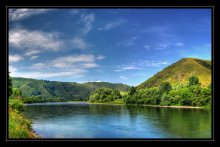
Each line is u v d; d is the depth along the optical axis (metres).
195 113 43.91
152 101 66.56
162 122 33.28
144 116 39.72
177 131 27.75
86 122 32.28
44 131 25.28
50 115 40.00
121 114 42.97
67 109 53.94
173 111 48.03
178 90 61.19
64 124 30.30
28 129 16.39
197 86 60.25
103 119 35.84
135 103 70.69
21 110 24.11
